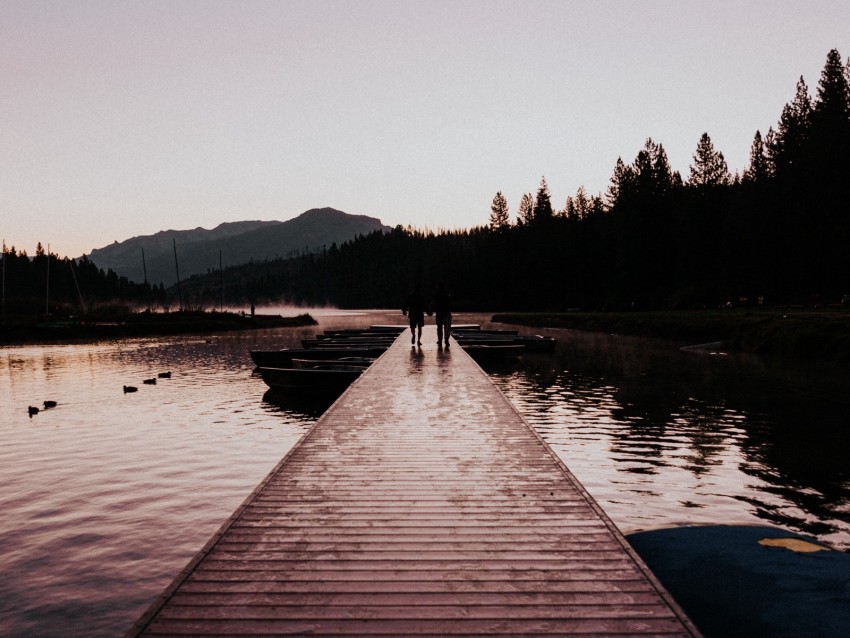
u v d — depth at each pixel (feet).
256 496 18.86
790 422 45.78
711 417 48.19
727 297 202.90
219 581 12.94
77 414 54.29
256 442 42.73
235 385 73.51
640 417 48.80
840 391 58.90
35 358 111.34
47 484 32.50
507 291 357.00
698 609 15.49
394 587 12.73
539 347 105.29
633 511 27.48
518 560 14.15
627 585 12.89
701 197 229.86
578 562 14.05
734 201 230.27
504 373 78.74
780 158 200.95
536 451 24.67
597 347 116.67
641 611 11.76
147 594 20.06
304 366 74.79
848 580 16.26
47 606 19.29
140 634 10.82
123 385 73.36
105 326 180.14
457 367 54.54
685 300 211.61
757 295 197.67
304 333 195.52
